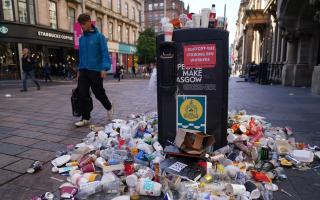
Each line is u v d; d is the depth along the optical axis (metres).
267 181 2.33
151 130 3.77
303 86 13.25
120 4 37.34
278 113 5.56
